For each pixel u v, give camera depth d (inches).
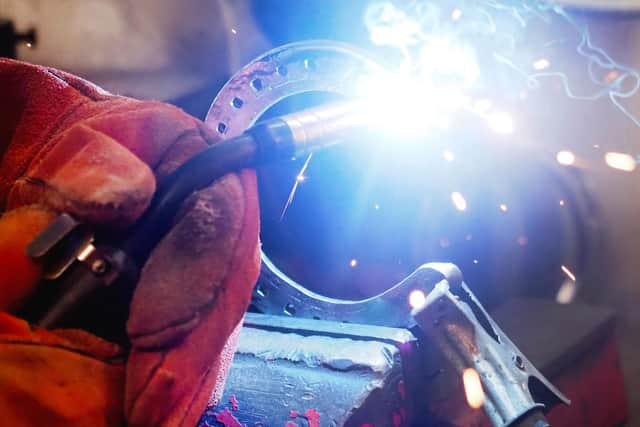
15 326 23.6
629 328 56.8
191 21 53.1
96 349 24.1
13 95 26.7
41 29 53.9
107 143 24.0
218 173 24.4
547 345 40.9
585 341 41.6
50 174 24.3
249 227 24.5
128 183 23.3
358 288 43.3
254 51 54.1
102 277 23.5
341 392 27.3
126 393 23.5
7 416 22.8
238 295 24.3
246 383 28.2
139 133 24.8
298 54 29.5
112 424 23.8
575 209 60.9
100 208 23.1
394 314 29.5
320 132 26.0
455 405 28.5
